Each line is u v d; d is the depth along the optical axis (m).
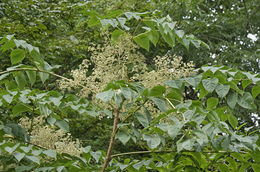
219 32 10.82
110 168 2.83
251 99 2.67
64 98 3.03
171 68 3.03
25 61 7.19
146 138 2.59
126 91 2.61
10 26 7.42
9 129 2.83
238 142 2.75
